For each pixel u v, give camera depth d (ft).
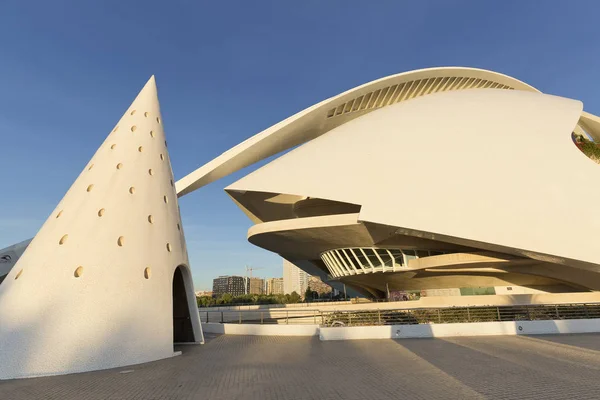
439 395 18.51
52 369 26.99
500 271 59.72
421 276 68.95
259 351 35.50
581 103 62.34
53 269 30.99
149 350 31.37
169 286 35.78
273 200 73.31
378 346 36.01
